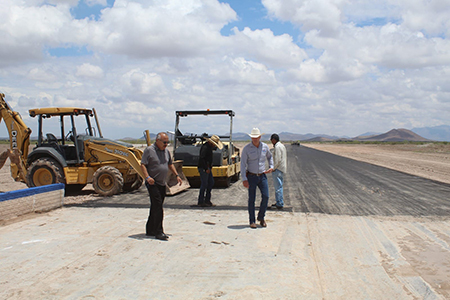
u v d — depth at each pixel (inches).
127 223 283.9
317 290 158.2
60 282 163.9
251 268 183.8
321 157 1419.8
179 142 551.8
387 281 169.8
